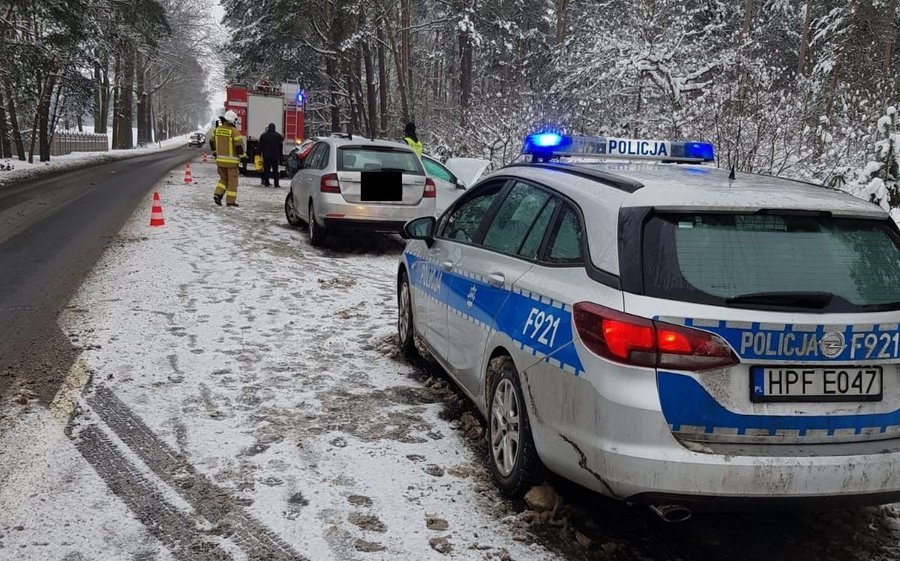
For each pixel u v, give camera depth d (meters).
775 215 3.05
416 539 3.16
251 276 8.66
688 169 4.00
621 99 19.00
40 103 28.91
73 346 5.68
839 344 2.79
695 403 2.74
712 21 23.55
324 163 11.00
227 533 3.15
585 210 3.34
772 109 12.24
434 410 4.73
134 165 33.69
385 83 33.97
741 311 2.77
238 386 5.00
